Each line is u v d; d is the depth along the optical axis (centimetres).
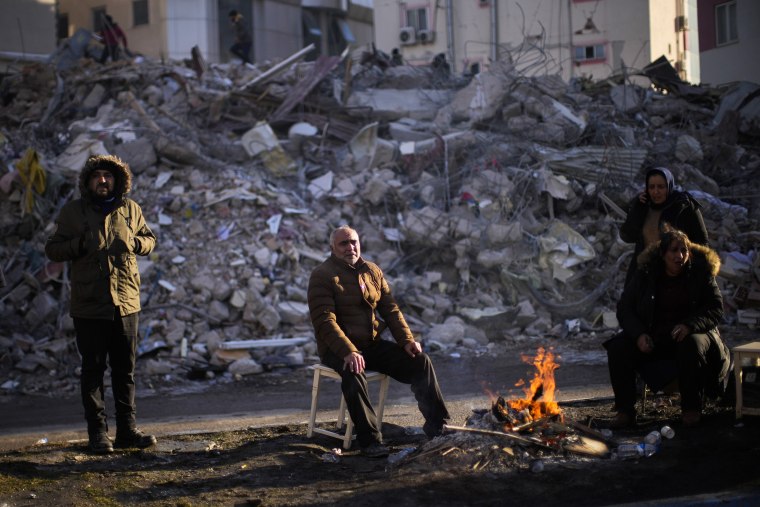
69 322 1046
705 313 578
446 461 507
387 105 1606
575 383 802
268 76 1611
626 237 654
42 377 968
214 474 504
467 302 1158
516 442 520
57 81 1647
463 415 670
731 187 1473
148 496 465
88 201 561
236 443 587
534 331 1115
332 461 529
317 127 1487
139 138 1357
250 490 471
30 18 2516
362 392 557
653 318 592
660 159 1472
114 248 557
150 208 1227
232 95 1533
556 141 1432
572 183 1305
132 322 575
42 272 1107
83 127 1430
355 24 3919
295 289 1102
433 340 1062
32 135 1451
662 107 1748
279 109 1518
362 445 554
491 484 469
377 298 598
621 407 586
